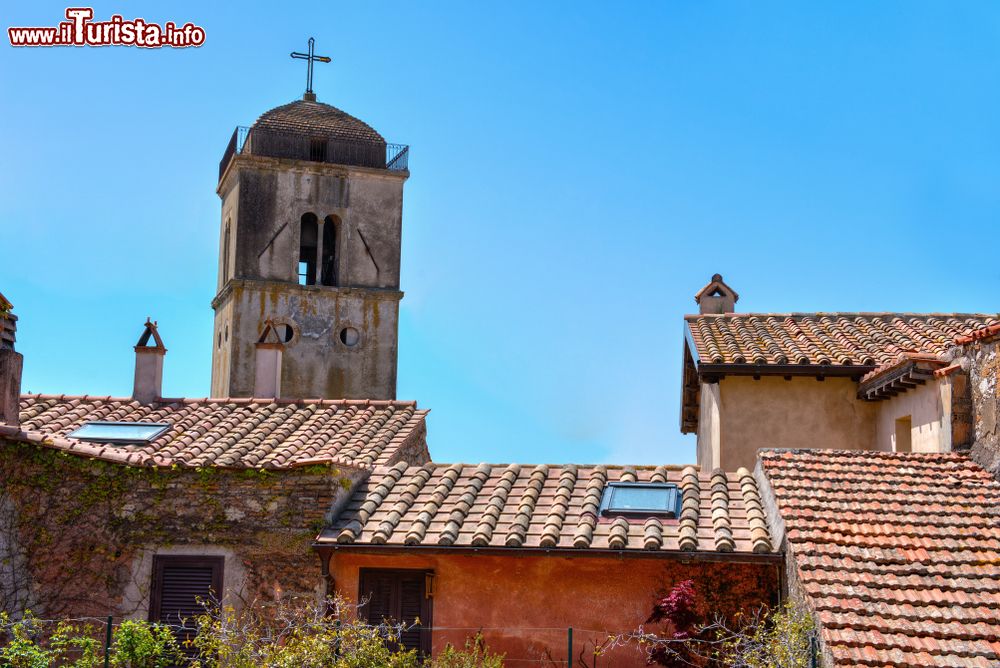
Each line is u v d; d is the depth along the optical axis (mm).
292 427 22453
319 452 20641
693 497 18891
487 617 17969
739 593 17469
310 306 49562
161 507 18672
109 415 22641
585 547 17609
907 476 18297
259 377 26219
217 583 18359
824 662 14688
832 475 18359
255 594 18266
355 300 50062
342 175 50719
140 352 23875
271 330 26562
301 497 18500
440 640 17984
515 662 17781
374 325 50156
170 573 18500
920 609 15172
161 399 23688
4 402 19297
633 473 20047
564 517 18609
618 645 17609
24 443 18938
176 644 17922
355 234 50750
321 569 18172
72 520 18719
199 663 16969
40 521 18766
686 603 17156
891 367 20844
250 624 17641
